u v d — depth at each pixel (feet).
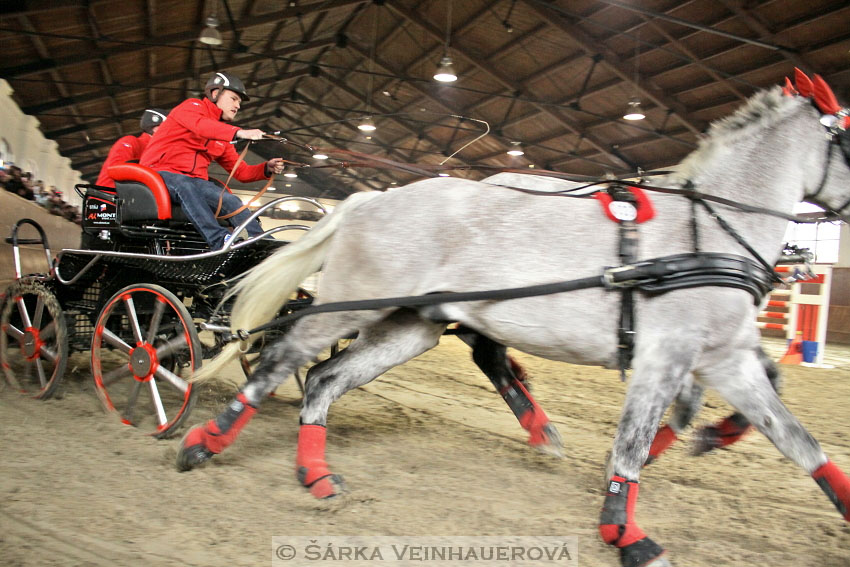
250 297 11.40
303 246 11.20
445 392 20.49
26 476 10.81
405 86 69.05
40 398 15.71
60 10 41.27
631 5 43.47
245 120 91.56
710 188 10.03
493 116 68.13
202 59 60.80
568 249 9.45
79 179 92.58
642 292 9.08
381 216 10.61
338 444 13.85
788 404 21.33
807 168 10.29
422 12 55.11
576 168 72.49
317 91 82.58
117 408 15.29
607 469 9.32
